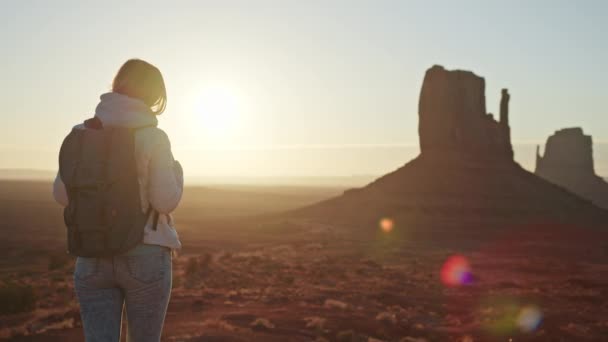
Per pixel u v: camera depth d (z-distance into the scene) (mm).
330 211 129000
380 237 95562
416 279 41281
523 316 22500
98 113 2834
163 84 3037
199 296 23094
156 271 2785
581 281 40750
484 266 55438
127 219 2666
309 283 35250
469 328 19250
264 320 15422
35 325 13203
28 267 62000
